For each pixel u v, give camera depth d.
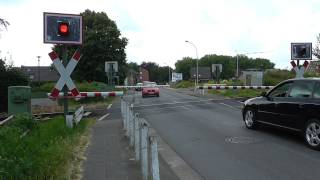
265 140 10.98
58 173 6.56
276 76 44.31
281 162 8.41
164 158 9.00
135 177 6.93
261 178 7.24
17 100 15.02
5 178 5.68
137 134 8.06
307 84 10.45
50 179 6.29
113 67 29.77
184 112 19.62
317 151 9.49
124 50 61.41
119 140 10.86
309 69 31.83
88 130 12.82
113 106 25.09
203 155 9.24
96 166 7.73
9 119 12.35
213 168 8.02
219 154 9.30
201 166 8.20
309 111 9.91
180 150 9.87
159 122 15.63
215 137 11.65
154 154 5.21
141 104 26.23
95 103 27.69
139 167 7.63
